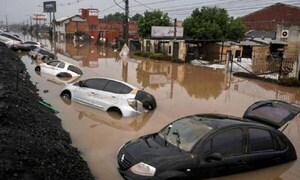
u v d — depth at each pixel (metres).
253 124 7.55
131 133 10.91
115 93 13.01
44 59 32.50
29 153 6.60
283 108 8.91
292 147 8.26
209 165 6.69
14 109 9.36
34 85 18.14
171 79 24.89
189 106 15.81
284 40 39.38
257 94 20.19
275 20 62.91
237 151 7.11
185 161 6.46
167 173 6.20
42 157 6.71
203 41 41.09
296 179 7.66
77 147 9.27
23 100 11.15
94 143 9.70
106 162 8.32
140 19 52.88
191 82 23.86
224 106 16.28
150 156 6.65
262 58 38.97
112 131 10.95
